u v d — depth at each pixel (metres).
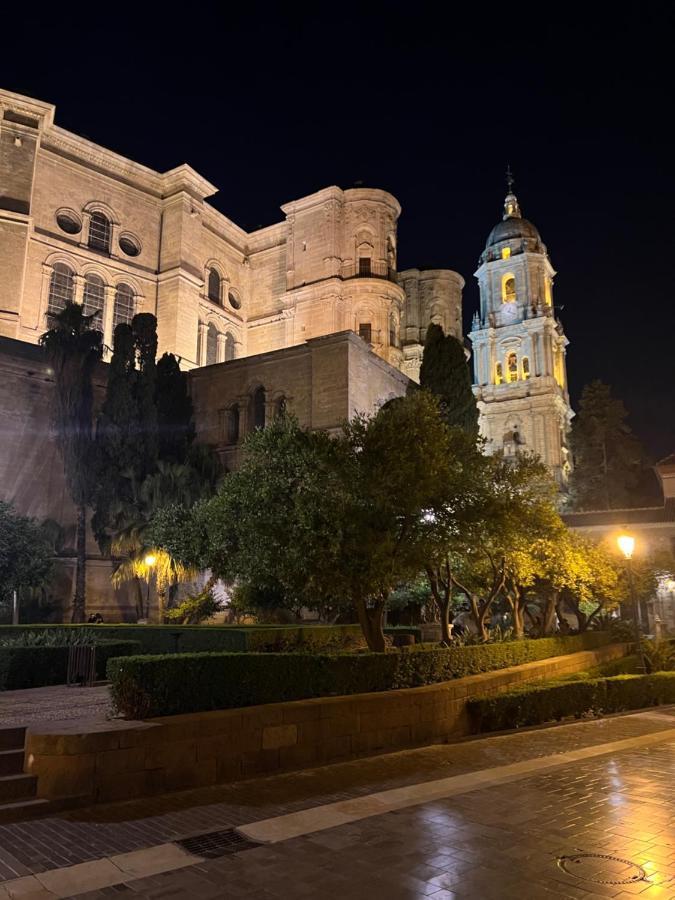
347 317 57.28
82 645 18.09
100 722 10.25
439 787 9.99
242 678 11.63
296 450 17.81
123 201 54.41
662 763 11.73
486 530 18.38
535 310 93.12
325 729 11.91
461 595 31.72
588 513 44.34
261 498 17.30
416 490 16.45
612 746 13.23
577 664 21.12
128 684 10.65
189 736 10.22
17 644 19.42
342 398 40.06
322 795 9.71
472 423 43.28
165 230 56.03
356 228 59.38
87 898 6.30
